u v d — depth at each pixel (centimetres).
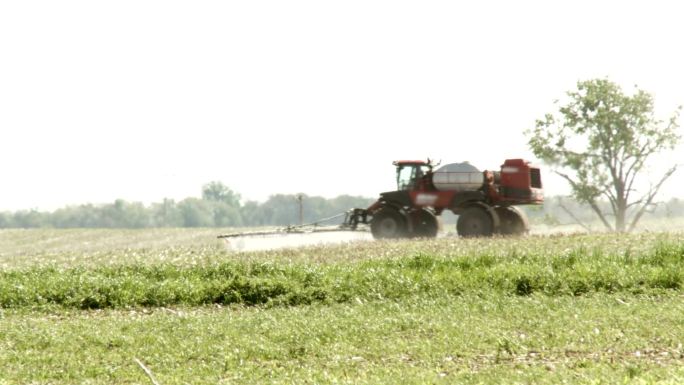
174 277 7738
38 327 5428
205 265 8506
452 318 5203
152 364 4197
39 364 4181
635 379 3209
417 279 6931
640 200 16175
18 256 12688
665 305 5325
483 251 8981
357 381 3506
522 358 3981
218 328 5159
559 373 3456
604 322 4741
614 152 16150
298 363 4125
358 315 5609
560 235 11075
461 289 6594
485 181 12575
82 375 3950
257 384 3591
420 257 7869
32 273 7888
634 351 4016
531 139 16638
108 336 4959
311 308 6241
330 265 8000
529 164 12581
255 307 6625
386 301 6281
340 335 4772
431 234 12769
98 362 4250
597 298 5866
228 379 3772
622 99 16012
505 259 7688
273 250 10519
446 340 4456
